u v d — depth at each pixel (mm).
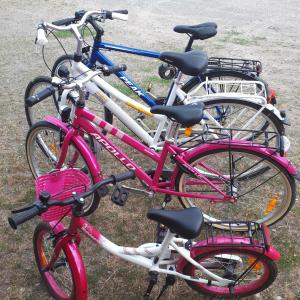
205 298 2777
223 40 7051
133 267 2994
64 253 2482
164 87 5438
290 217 3428
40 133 3561
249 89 3873
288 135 4516
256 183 3725
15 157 4086
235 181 3152
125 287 2855
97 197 3137
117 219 3400
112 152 3135
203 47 6742
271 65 6168
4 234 3246
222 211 3469
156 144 3281
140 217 3422
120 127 4555
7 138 4367
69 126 3137
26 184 3744
